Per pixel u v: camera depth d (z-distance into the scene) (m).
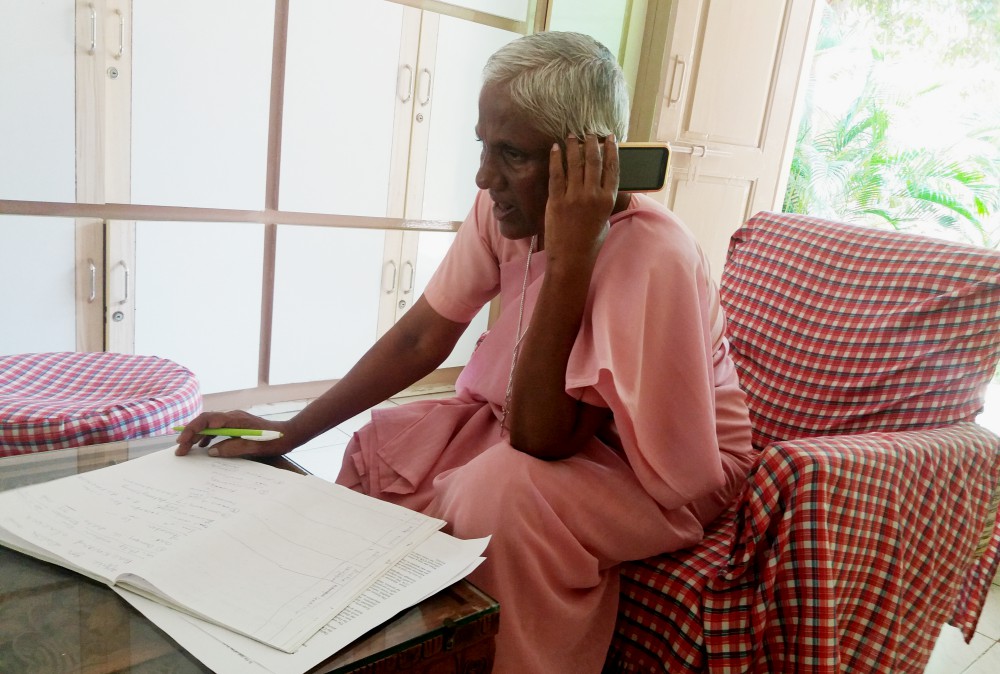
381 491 1.00
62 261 1.98
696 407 0.84
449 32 2.46
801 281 1.37
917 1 4.18
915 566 1.00
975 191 4.04
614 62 0.84
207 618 0.56
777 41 2.74
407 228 2.61
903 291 1.24
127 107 1.97
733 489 1.05
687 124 2.63
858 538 0.90
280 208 2.30
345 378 1.07
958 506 1.05
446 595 0.64
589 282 0.83
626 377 0.80
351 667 0.53
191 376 1.49
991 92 4.06
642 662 0.93
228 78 2.10
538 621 0.81
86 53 1.86
